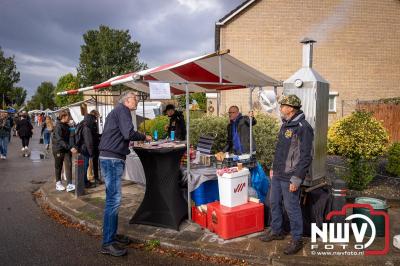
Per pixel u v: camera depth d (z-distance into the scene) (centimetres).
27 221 571
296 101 408
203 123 1025
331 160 1023
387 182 771
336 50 1648
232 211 449
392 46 1683
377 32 1667
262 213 477
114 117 421
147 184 511
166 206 495
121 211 578
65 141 736
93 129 779
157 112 2155
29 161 1277
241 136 644
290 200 410
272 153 941
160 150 483
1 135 1328
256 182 544
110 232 430
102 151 424
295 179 394
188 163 501
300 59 1617
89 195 698
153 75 611
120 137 423
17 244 471
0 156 1351
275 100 666
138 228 497
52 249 452
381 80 1686
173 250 439
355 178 703
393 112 1434
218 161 538
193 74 593
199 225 503
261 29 1606
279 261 393
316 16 1620
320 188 482
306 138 396
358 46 1659
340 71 1658
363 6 1650
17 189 814
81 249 452
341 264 385
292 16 1611
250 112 595
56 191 741
